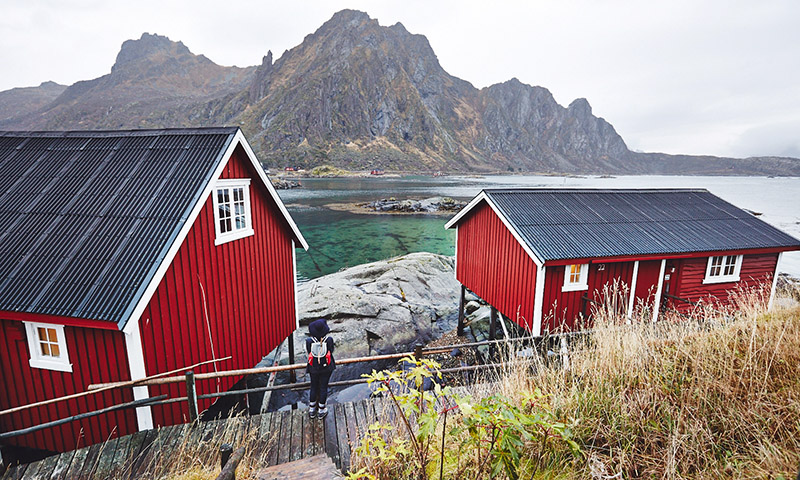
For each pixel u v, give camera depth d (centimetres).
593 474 308
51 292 558
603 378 431
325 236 4119
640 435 356
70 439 626
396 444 348
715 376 393
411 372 326
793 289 1508
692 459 312
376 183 13162
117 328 524
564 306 1040
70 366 596
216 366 756
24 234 640
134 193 692
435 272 2202
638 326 538
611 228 1143
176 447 542
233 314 812
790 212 5753
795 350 407
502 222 1205
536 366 523
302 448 550
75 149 810
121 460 519
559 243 1038
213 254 742
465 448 371
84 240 622
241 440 555
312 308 1511
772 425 327
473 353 1351
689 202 1361
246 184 844
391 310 1619
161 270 581
